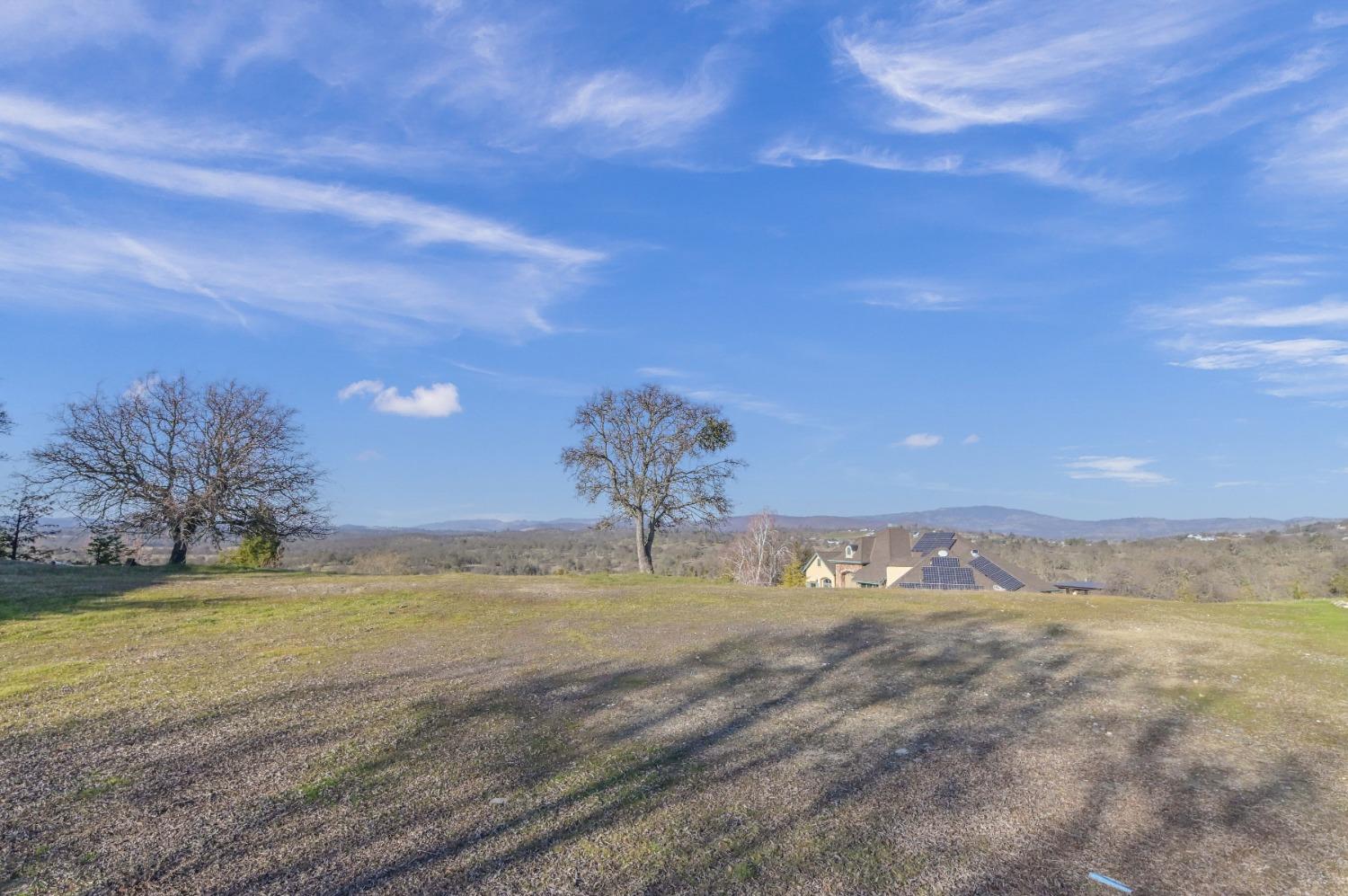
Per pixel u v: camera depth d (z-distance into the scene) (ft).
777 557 168.45
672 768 17.13
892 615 43.91
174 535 75.82
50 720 20.27
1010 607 48.49
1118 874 12.57
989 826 14.37
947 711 22.66
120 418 75.92
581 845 13.15
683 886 11.76
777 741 19.35
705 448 96.73
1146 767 17.93
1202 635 37.32
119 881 11.68
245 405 79.36
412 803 14.85
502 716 21.08
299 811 14.40
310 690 23.90
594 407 95.09
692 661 29.27
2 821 13.74
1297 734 20.75
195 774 16.29
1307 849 13.62
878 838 13.67
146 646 31.63
